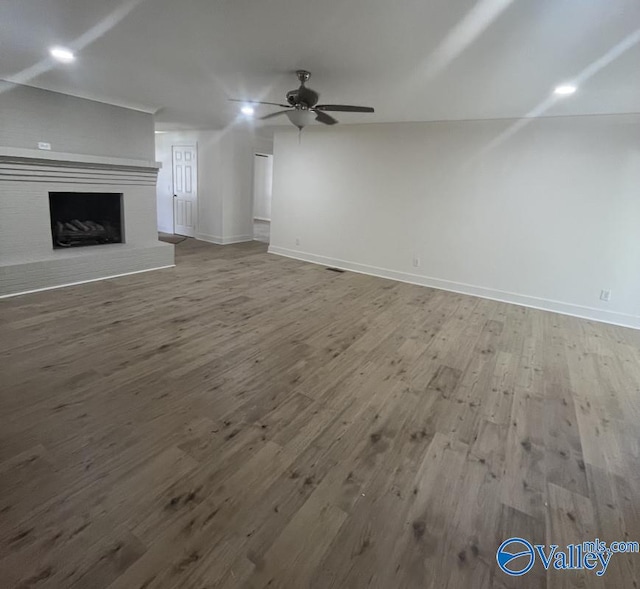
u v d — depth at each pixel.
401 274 5.74
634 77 2.86
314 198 6.38
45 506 1.57
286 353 3.12
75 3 2.16
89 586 1.28
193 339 3.26
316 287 5.12
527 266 4.79
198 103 4.71
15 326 3.29
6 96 3.95
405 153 5.38
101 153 4.80
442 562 1.45
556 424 2.38
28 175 4.11
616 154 4.09
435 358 3.20
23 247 4.20
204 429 2.12
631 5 1.84
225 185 7.46
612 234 4.25
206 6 2.14
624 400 2.70
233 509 1.62
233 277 5.35
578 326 4.20
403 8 2.03
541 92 3.38
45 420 2.10
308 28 2.36
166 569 1.35
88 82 3.89
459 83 3.28
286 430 2.16
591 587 1.39
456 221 5.17
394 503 1.71
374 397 2.56
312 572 1.38
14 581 1.27
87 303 3.95
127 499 1.63
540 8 1.93
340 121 5.38
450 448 2.10
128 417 2.18
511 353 3.40
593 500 1.79
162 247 5.47
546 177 4.49
